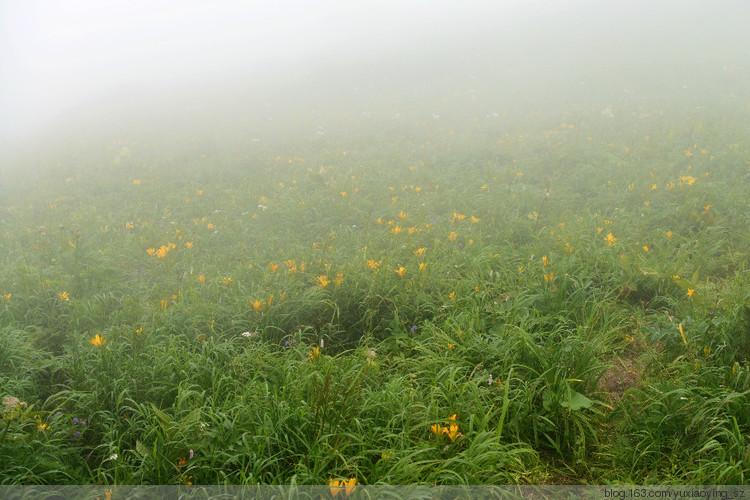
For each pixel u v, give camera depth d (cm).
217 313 468
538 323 416
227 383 355
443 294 487
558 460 307
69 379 376
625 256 490
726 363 344
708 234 600
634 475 286
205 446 282
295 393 325
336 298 484
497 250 582
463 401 322
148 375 364
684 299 453
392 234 655
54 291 530
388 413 317
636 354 408
